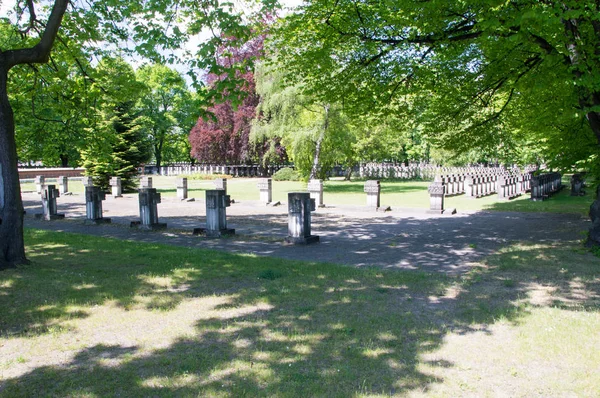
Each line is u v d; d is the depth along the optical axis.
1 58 8.25
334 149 29.03
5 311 5.89
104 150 14.68
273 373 4.11
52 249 10.37
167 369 4.23
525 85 10.30
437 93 12.62
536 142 15.74
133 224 14.73
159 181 45.53
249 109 44.22
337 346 4.70
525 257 8.80
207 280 7.43
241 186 36.00
